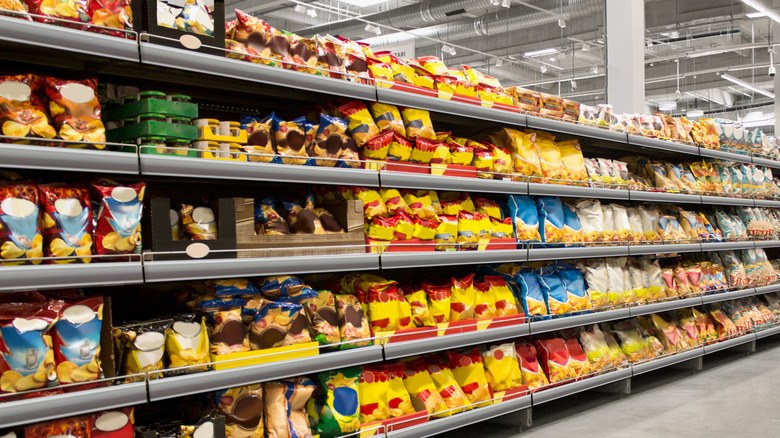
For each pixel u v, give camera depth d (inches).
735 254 212.5
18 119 69.8
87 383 72.2
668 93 805.2
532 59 665.6
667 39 600.4
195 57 83.5
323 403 99.9
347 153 104.5
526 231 134.6
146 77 95.7
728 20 534.6
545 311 135.9
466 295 121.4
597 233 151.6
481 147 128.6
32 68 87.1
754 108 882.1
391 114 111.7
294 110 119.0
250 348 89.9
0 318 67.5
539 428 133.9
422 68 118.9
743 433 128.2
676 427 132.9
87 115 75.1
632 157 187.9
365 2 460.1
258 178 89.9
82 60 84.4
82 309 73.0
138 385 76.0
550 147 145.4
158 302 101.9
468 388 122.0
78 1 74.4
